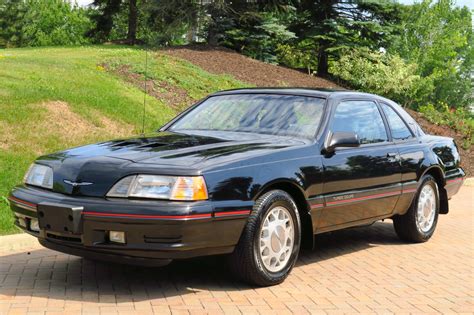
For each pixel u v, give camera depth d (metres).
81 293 4.81
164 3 27.31
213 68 22.30
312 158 5.49
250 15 26.80
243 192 4.79
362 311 4.66
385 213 6.62
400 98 31.19
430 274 5.91
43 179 5.00
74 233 4.53
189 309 4.48
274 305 4.68
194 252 4.58
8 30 64.00
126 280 5.22
